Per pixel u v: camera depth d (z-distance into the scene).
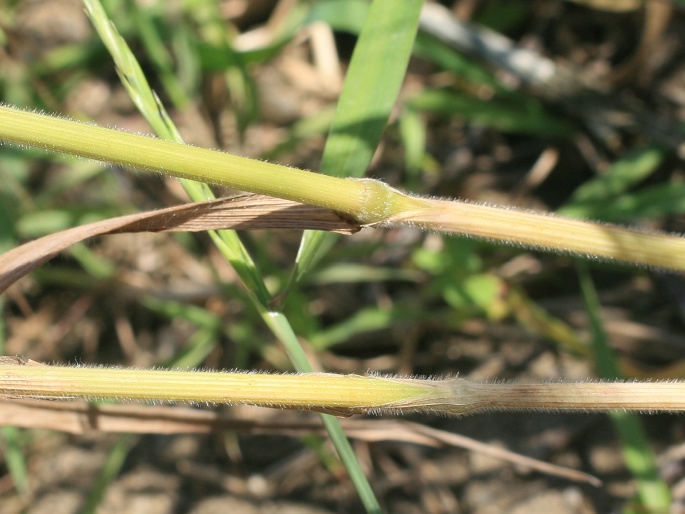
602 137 0.26
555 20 0.29
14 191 0.25
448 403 0.13
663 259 0.13
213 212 0.14
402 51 0.16
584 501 0.23
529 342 0.25
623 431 0.20
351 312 0.26
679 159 0.26
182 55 0.26
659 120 0.26
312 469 0.25
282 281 0.25
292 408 0.13
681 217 0.26
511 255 0.26
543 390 0.13
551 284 0.26
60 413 0.17
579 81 0.26
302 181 0.12
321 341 0.25
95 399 0.12
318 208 0.14
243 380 0.12
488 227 0.13
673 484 0.22
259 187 0.12
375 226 0.13
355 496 0.24
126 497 0.25
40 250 0.14
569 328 0.25
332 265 0.26
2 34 0.25
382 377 0.13
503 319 0.25
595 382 0.14
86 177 0.26
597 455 0.23
